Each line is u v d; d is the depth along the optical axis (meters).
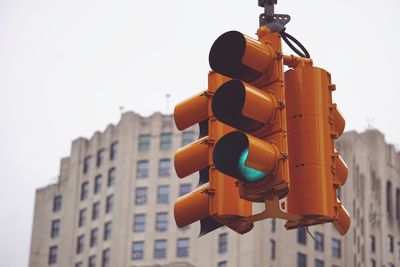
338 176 9.23
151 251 106.06
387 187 121.81
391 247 118.94
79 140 121.44
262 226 99.12
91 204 115.75
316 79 9.30
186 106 9.75
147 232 107.38
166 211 107.81
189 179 108.31
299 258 100.88
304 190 8.96
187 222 9.44
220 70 9.30
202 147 9.50
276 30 9.92
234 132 8.62
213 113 8.96
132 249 107.25
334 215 8.96
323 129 9.16
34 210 122.19
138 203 109.56
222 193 9.22
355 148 115.88
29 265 118.81
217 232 102.00
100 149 117.69
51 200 121.38
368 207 116.06
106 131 117.50
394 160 124.62
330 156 9.12
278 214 8.95
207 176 9.73
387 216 119.62
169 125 112.69
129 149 113.06
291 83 9.32
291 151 9.12
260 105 8.80
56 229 119.06
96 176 116.88
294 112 9.22
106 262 109.56
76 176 119.81
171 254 104.69
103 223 112.31
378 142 121.56
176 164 9.59
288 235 100.81
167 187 109.12
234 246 99.44
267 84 9.16
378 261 116.00
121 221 109.31
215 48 9.32
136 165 111.94
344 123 9.53
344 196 109.88
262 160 8.53
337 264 104.81
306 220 9.09
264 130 8.92
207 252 102.00
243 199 8.96
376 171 120.25
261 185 8.71
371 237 116.25
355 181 113.31
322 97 9.27
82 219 116.69
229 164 8.72
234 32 9.20
